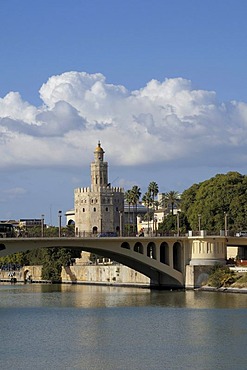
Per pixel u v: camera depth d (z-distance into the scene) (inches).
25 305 6550.2
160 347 4261.8
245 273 7504.9
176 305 6230.3
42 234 7381.9
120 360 3934.5
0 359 4001.0
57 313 5861.2
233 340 4451.3
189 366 3789.4
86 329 4960.6
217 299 6638.8
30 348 4288.9
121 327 5019.7
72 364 3858.3
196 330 4827.8
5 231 7509.8
